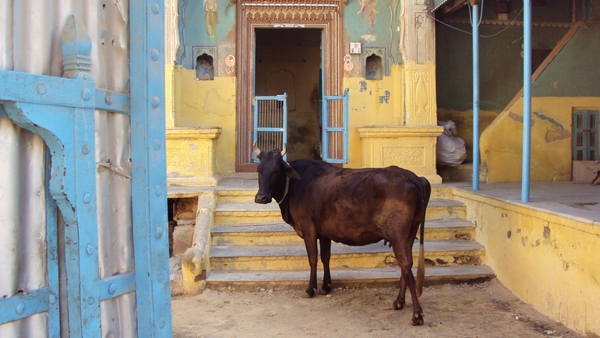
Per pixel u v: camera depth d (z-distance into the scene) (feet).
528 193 19.85
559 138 29.81
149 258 7.86
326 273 19.69
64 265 7.00
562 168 29.94
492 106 34.53
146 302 7.86
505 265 20.40
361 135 29.37
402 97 30.55
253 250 22.02
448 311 18.01
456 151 30.66
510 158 29.48
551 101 29.66
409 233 17.33
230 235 22.74
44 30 6.66
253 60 31.12
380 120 31.40
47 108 6.34
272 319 17.25
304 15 31.19
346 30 31.24
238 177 30.81
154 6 7.98
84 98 6.73
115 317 7.58
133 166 7.83
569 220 16.01
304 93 47.26
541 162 29.81
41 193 6.75
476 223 23.38
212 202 24.09
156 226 8.02
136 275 7.82
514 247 19.70
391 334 15.89
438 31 34.01
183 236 24.18
